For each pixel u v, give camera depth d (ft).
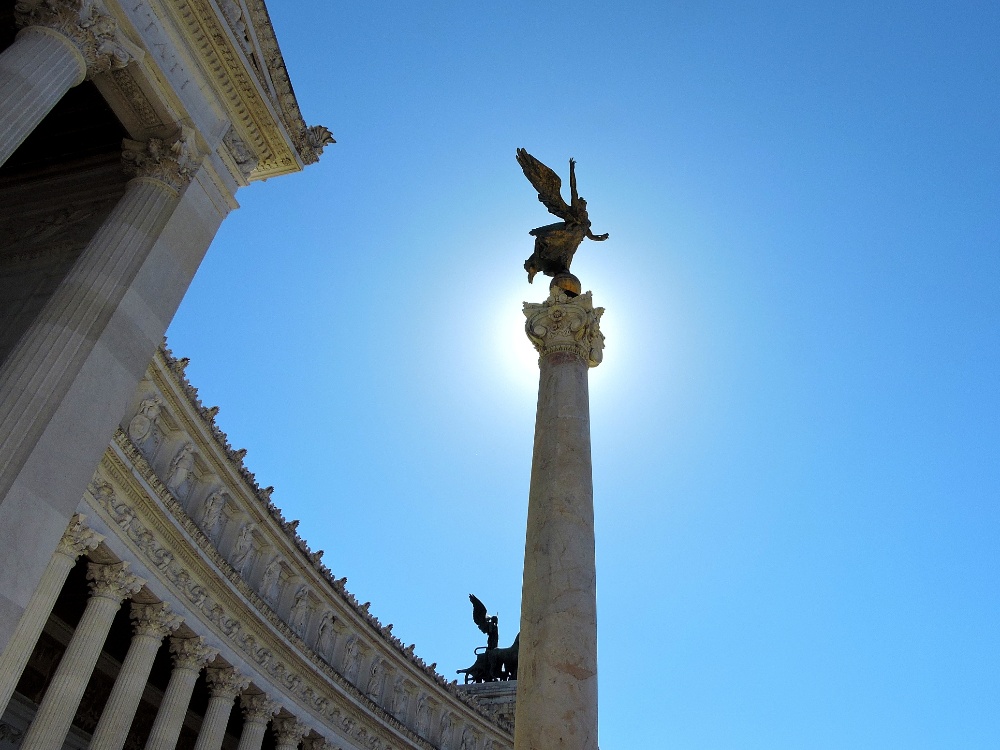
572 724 45.34
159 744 115.85
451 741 223.30
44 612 92.68
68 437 61.26
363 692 182.80
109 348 66.44
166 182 77.82
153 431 121.90
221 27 81.76
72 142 88.02
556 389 63.62
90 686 139.13
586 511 55.98
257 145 93.04
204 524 131.54
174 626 118.62
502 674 275.59
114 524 106.73
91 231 81.35
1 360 71.05
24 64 60.59
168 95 77.97
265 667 145.18
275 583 155.22
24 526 56.59
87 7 66.39
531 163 81.41
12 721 123.95
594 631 50.37
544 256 76.54
